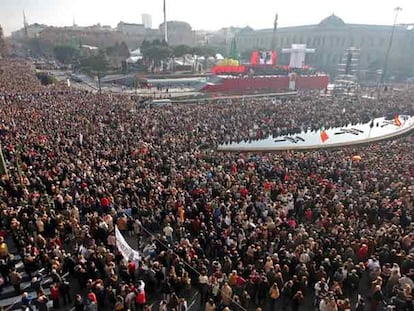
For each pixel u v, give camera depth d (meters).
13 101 45.25
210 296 13.33
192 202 19.02
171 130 34.41
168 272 14.33
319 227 17.61
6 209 16.95
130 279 14.02
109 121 36.78
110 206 18.03
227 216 17.55
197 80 84.75
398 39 124.69
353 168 25.91
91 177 20.81
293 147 35.28
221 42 186.88
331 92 73.44
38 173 21.17
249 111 45.34
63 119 35.28
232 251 15.12
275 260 14.41
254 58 85.75
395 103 56.94
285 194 20.58
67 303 13.65
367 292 14.85
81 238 15.63
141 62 98.50
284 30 141.75
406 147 32.31
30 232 15.88
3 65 100.12
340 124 45.50
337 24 121.31
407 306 12.38
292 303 13.38
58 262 14.09
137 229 17.48
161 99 59.19
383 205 19.25
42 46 169.88
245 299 13.03
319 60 127.25
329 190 21.67
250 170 24.11
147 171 22.73
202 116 41.09
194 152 28.53
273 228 16.89
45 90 58.31
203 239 16.17
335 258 14.50
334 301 12.12
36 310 12.88
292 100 57.94
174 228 17.59
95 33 183.62
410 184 22.53
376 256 15.35
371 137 40.47
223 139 35.72
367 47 121.69
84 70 101.56
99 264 14.31
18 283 13.70
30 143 26.52
